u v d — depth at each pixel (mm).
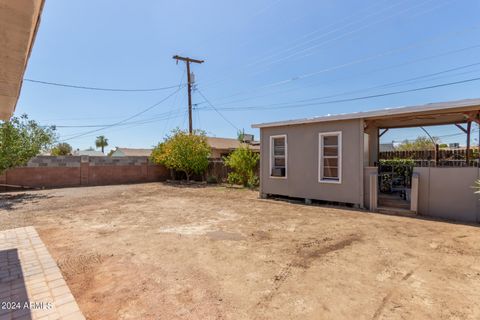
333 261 3562
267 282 2988
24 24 1669
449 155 10094
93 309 2496
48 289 2895
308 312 2385
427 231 4949
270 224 5660
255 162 12867
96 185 14844
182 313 2406
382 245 4176
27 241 4656
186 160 15133
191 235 4910
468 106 5617
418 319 2250
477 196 5629
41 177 13602
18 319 2320
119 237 4852
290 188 8750
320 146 8016
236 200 9180
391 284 2891
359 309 2418
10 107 3619
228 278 3109
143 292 2809
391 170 8938
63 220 6340
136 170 16734
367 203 7160
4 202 9164
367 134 8484
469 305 2459
